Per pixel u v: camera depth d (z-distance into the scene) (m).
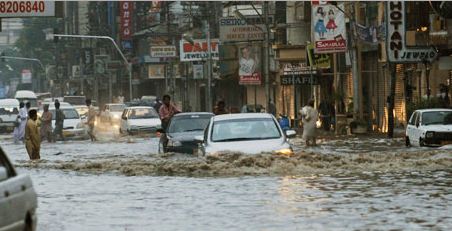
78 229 21.81
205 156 35.94
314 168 35.88
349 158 38.66
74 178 36.16
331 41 73.06
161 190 30.19
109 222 22.88
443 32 62.88
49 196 29.27
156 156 47.88
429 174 33.78
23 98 128.88
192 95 139.50
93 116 76.44
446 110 52.50
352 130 72.25
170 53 120.81
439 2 60.84
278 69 104.19
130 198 28.16
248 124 37.19
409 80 74.88
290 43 101.38
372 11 79.62
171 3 158.25
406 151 46.50
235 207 25.12
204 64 120.06
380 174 34.03
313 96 94.50
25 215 17.80
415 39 64.94
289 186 30.16
